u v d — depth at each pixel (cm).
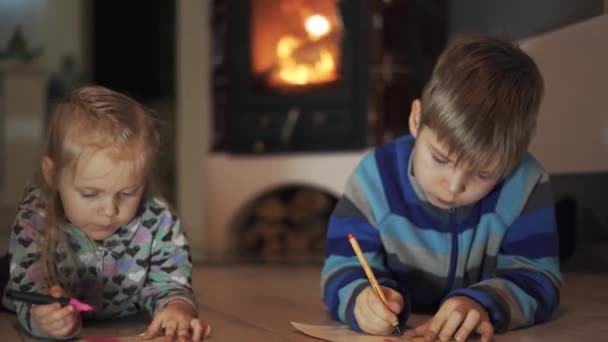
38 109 402
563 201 186
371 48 290
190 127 321
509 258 115
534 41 181
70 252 107
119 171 98
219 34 310
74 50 484
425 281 117
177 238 115
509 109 95
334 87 295
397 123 292
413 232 115
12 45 404
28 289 103
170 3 418
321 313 129
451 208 112
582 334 103
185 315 102
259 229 329
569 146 173
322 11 295
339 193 295
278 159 303
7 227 382
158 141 110
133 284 113
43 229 105
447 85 96
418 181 104
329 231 120
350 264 113
